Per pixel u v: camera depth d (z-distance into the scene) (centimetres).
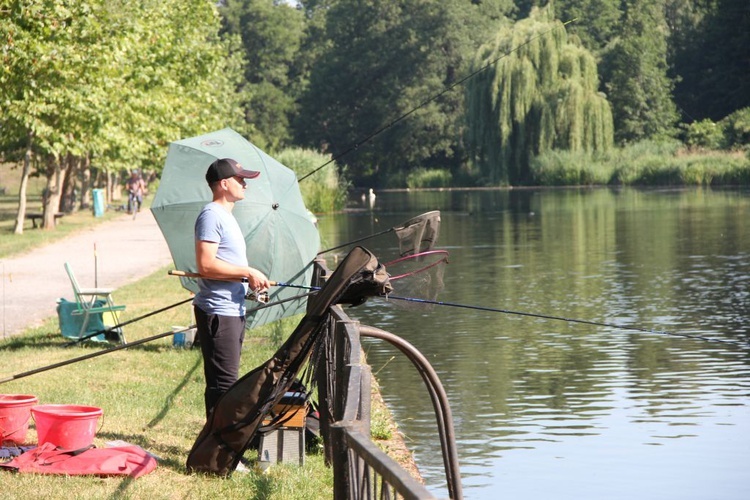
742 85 8531
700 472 776
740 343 1294
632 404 991
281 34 10500
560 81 6600
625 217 3762
